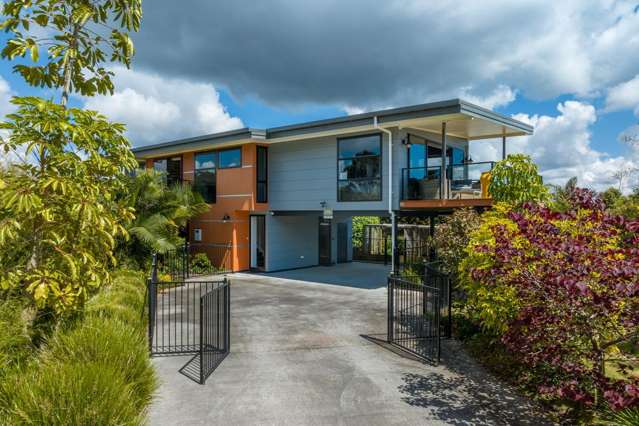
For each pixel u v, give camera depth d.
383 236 19.25
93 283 4.72
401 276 11.72
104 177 4.99
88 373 3.68
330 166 14.11
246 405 4.66
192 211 14.56
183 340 7.11
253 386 5.20
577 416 4.32
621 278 3.60
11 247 4.61
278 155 15.63
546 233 4.31
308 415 4.44
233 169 16.06
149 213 13.08
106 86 5.49
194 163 17.73
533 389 4.99
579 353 4.27
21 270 4.61
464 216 8.94
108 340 4.63
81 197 4.25
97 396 3.48
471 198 11.93
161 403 4.69
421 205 11.83
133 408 3.77
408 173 12.80
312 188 14.62
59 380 3.52
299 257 17.16
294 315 9.00
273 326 8.10
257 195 15.59
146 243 12.27
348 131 12.98
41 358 4.31
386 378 5.48
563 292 3.91
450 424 4.27
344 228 19.08
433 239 9.82
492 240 5.89
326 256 18.17
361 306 9.88
